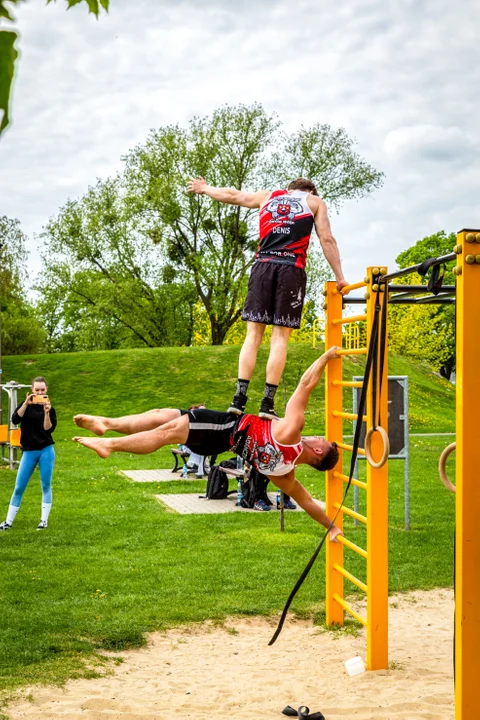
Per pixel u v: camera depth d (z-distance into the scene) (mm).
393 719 4688
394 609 7566
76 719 4641
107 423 4371
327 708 4863
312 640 6535
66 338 58844
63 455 21672
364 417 5875
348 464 18734
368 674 5641
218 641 6484
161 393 34688
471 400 3637
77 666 5656
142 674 5625
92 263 45156
